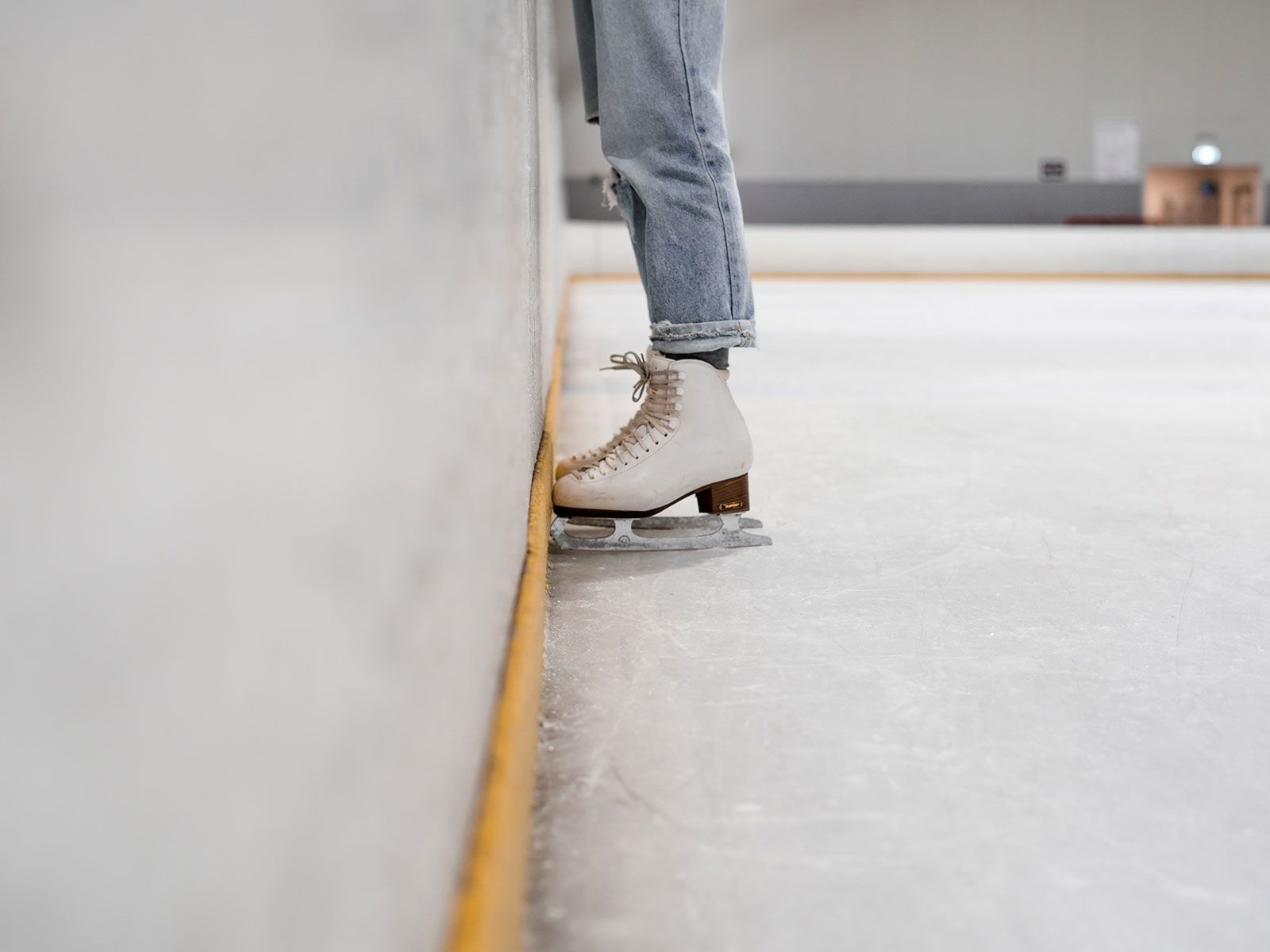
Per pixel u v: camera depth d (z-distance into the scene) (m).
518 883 0.52
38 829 0.15
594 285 9.26
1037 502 1.54
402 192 0.31
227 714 0.18
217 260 0.18
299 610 0.21
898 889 0.57
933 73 10.77
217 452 0.18
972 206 11.01
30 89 0.14
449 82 0.42
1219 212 10.95
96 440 0.15
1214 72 10.75
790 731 0.77
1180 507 1.51
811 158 10.92
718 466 1.29
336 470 0.23
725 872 0.59
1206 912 0.55
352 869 0.25
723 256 1.25
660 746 0.75
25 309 0.14
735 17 10.67
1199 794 0.68
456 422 0.42
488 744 0.54
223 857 0.18
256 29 0.19
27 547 0.14
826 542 1.33
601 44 1.23
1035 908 0.55
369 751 0.26
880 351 3.87
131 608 0.16
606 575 1.19
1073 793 0.68
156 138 0.16
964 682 0.87
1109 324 5.09
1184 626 1.01
